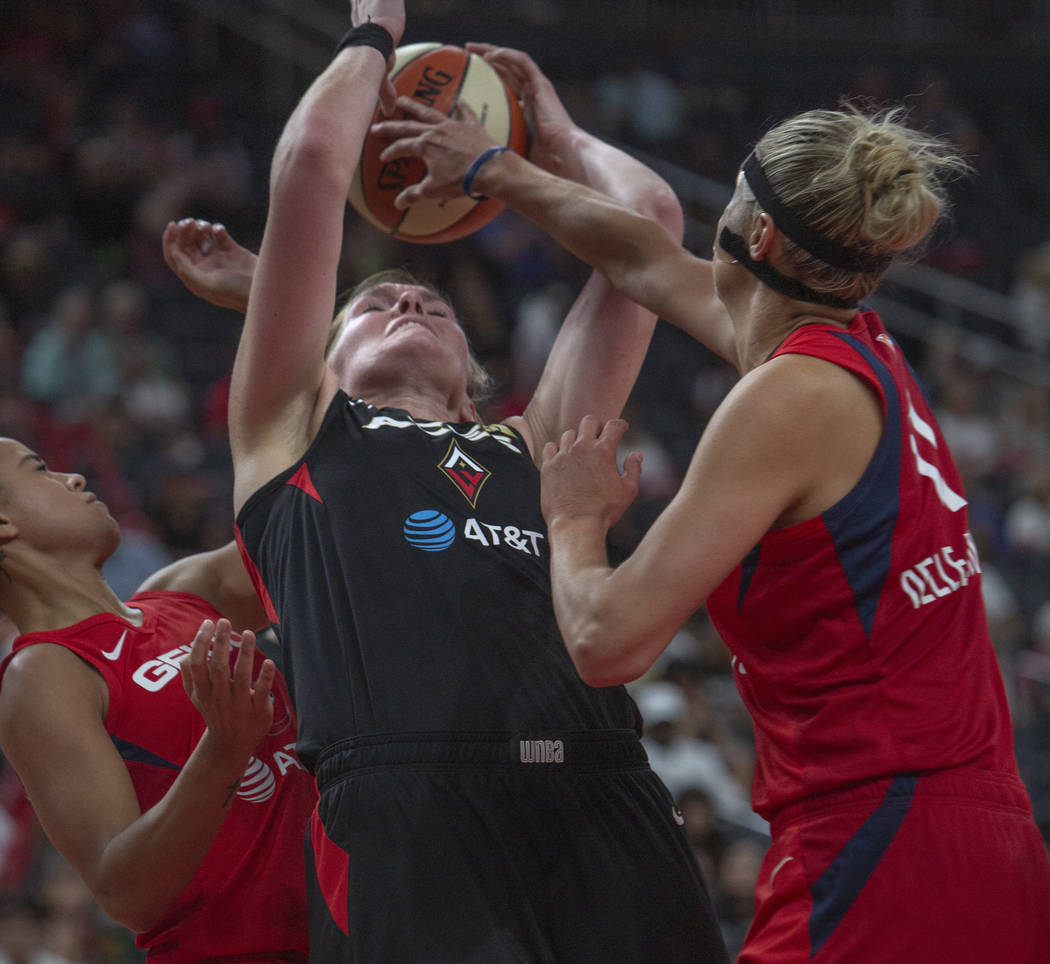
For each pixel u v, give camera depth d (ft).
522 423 13.82
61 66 65.41
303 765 11.34
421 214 14.15
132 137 58.95
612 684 9.49
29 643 11.93
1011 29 88.48
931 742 9.39
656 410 58.49
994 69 87.10
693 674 34.63
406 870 10.12
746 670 10.15
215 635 10.18
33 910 26.66
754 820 31.07
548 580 11.69
